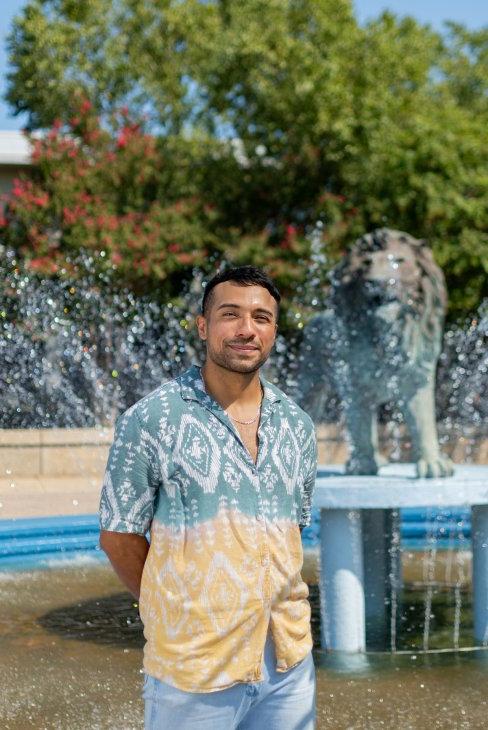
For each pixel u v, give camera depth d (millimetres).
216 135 15273
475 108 17297
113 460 1866
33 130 17250
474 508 4176
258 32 14016
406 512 7766
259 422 1898
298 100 13695
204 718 1813
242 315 1889
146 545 1939
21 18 16859
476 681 3555
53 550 6484
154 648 1841
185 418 1851
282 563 1872
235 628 1806
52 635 4277
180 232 13664
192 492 1830
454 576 6094
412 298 4242
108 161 14125
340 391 4559
